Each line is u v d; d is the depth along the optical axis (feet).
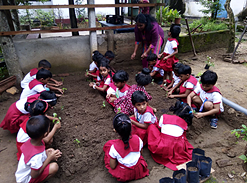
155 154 9.32
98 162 9.14
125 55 19.53
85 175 8.61
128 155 7.63
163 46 20.43
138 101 8.64
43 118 7.26
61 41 16.97
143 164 8.25
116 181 8.34
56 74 17.98
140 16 14.78
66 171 8.50
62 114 11.81
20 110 10.27
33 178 7.39
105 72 12.71
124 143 7.39
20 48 15.98
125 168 7.79
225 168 8.75
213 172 8.55
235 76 18.08
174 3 41.96
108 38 18.19
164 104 12.98
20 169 7.20
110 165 7.90
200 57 23.58
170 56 14.79
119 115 7.54
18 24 23.99
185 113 9.03
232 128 11.49
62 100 13.25
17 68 15.98
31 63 16.79
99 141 9.92
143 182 8.15
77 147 9.58
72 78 17.21
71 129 10.60
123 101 11.23
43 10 37.22
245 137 8.96
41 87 11.68
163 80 16.20
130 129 7.21
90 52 18.10
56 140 9.87
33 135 6.88
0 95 14.52
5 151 10.05
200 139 10.64
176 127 8.87
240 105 13.39
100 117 11.57
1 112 13.01
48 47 16.80
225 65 21.07
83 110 12.11
